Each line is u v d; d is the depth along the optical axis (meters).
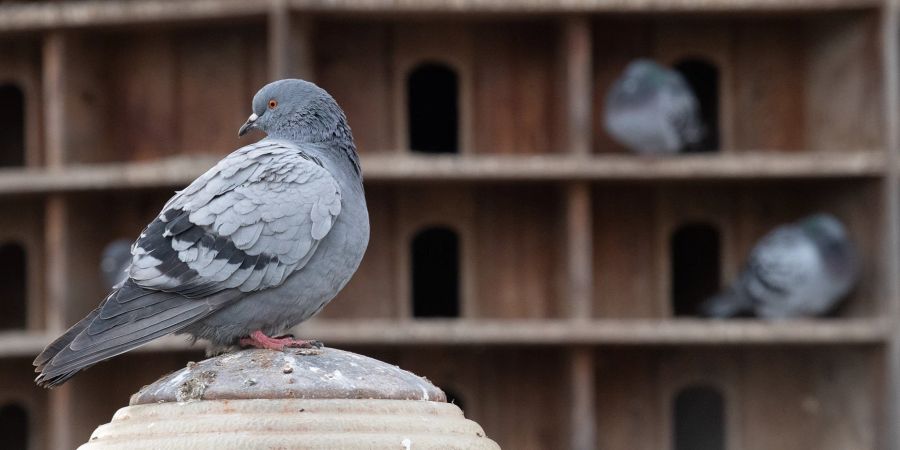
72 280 14.18
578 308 13.70
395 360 14.61
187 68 14.67
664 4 13.87
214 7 13.66
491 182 14.12
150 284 6.69
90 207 14.54
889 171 13.68
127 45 14.81
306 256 6.88
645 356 14.81
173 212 6.91
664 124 13.34
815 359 14.84
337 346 14.09
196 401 5.41
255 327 6.95
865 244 14.10
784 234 13.73
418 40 14.64
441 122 17.97
